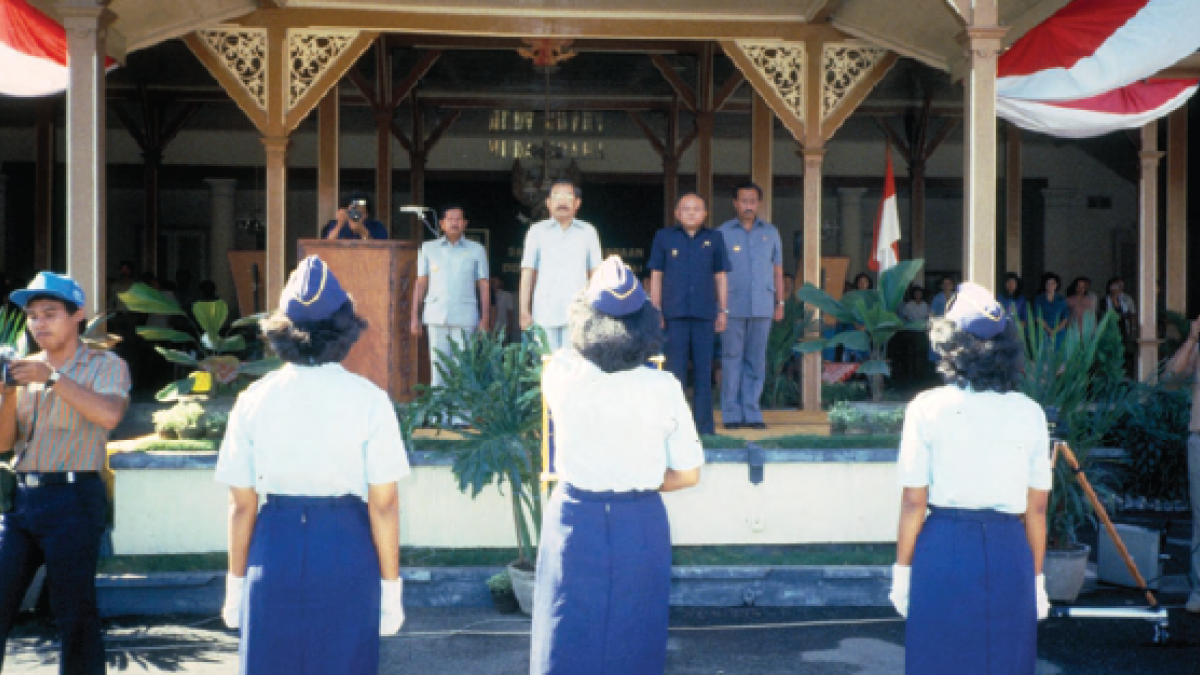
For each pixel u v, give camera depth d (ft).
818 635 19.57
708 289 24.32
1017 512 11.47
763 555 22.09
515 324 63.62
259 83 34.04
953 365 11.55
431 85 57.47
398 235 68.18
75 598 14.06
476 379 21.15
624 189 69.00
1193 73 36.50
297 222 69.21
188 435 22.50
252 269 45.85
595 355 11.10
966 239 23.99
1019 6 28.63
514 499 20.80
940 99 62.18
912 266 27.55
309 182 68.28
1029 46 32.50
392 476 10.47
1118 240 72.43
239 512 10.55
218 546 21.63
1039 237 72.84
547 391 11.43
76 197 22.80
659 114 64.49
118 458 21.43
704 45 48.16
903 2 30.66
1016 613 11.26
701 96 49.62
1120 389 29.78
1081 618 20.65
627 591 10.96
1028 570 11.38
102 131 23.09
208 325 23.94
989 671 11.19
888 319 26.84
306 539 10.21
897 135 63.98
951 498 11.41
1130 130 41.75
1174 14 30.96
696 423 24.22
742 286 27.63
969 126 23.81
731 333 27.81
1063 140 71.31
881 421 23.73
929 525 11.62
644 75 54.85
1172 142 44.83
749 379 28.30
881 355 27.30
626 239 69.10
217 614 20.99
